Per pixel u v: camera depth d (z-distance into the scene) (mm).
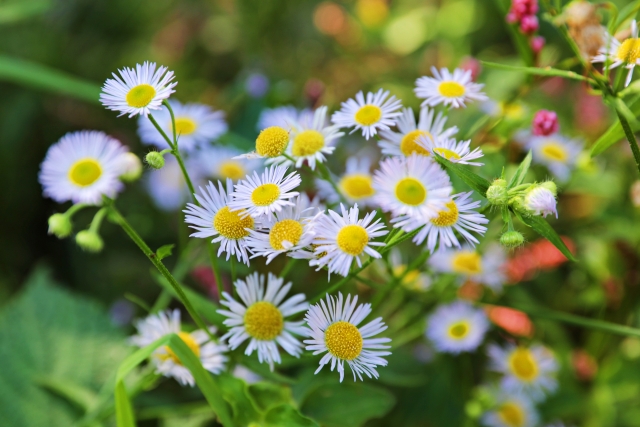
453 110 363
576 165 345
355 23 564
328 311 260
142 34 570
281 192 259
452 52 511
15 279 429
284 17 566
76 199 289
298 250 259
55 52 516
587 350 382
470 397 362
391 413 364
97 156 293
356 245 254
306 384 296
